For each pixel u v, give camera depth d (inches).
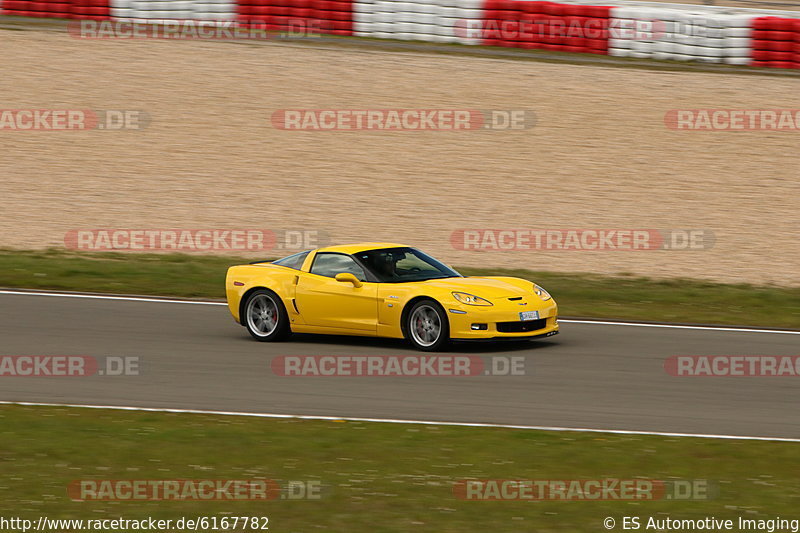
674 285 2405.3
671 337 1845.5
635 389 1482.5
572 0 4458.7
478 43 4202.8
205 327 1918.1
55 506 1028.5
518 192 3100.4
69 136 3501.5
